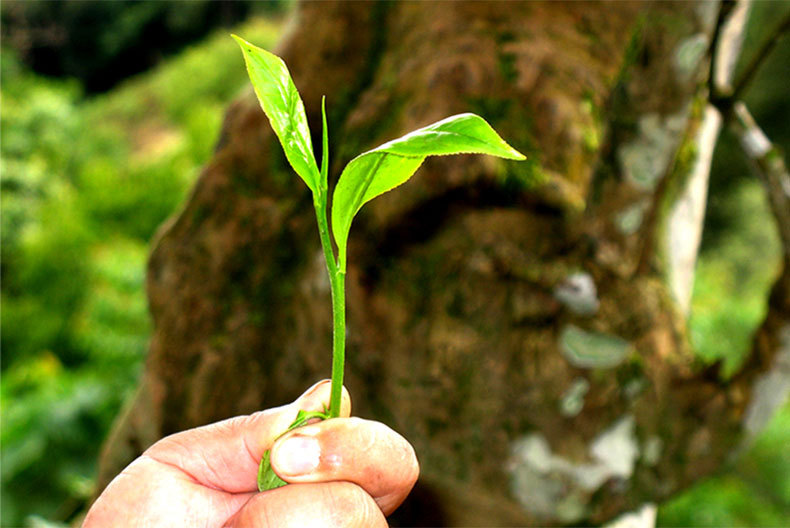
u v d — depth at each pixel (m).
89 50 8.41
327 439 0.32
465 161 0.45
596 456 0.49
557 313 0.47
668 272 0.52
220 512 0.37
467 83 0.46
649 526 0.52
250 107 0.53
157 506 0.36
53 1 8.04
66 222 2.41
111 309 1.75
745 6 0.56
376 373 0.49
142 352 1.59
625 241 0.50
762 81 3.15
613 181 0.49
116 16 8.24
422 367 0.48
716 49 0.51
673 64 0.47
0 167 3.54
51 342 2.07
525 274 0.47
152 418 0.54
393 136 0.46
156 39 8.38
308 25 0.53
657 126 0.48
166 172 2.76
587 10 0.47
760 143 0.51
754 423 0.51
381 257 0.48
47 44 8.14
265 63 0.28
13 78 5.62
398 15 0.51
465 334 0.47
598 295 0.48
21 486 1.17
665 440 0.50
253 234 0.52
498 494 0.49
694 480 0.51
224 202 0.52
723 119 0.52
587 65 0.46
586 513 0.49
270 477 0.33
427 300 0.48
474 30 0.47
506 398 0.48
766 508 1.30
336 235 0.28
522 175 0.45
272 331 0.51
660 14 0.46
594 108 0.46
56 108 4.23
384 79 0.50
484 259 0.47
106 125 6.48
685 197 0.54
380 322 0.48
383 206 0.47
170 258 0.53
